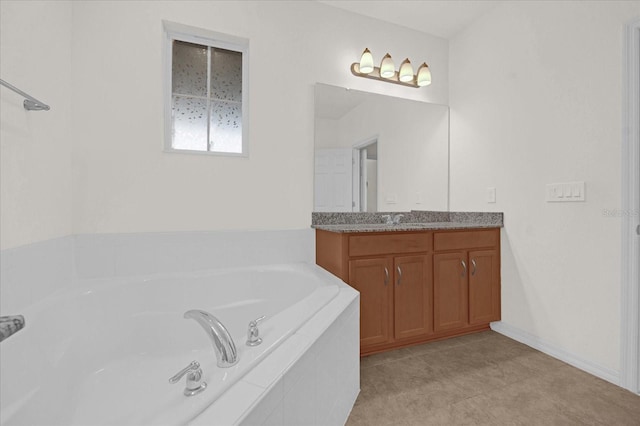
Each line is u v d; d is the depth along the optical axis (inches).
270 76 86.4
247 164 83.8
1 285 45.2
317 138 92.3
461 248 89.4
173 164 76.6
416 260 83.4
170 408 28.4
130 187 72.7
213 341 36.1
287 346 40.1
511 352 81.4
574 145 74.9
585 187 72.5
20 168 51.0
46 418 42.4
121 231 72.1
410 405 59.4
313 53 92.3
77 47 68.3
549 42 80.7
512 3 90.9
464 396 62.3
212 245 79.9
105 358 60.6
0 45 46.5
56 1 62.1
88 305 60.7
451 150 113.3
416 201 107.6
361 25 99.7
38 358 44.6
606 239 68.5
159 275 72.5
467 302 90.7
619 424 54.2
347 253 75.8
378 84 102.7
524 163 87.4
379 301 79.0
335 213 94.4
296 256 89.2
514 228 90.6
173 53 81.4
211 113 85.3
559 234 78.4
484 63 100.3
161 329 68.1
